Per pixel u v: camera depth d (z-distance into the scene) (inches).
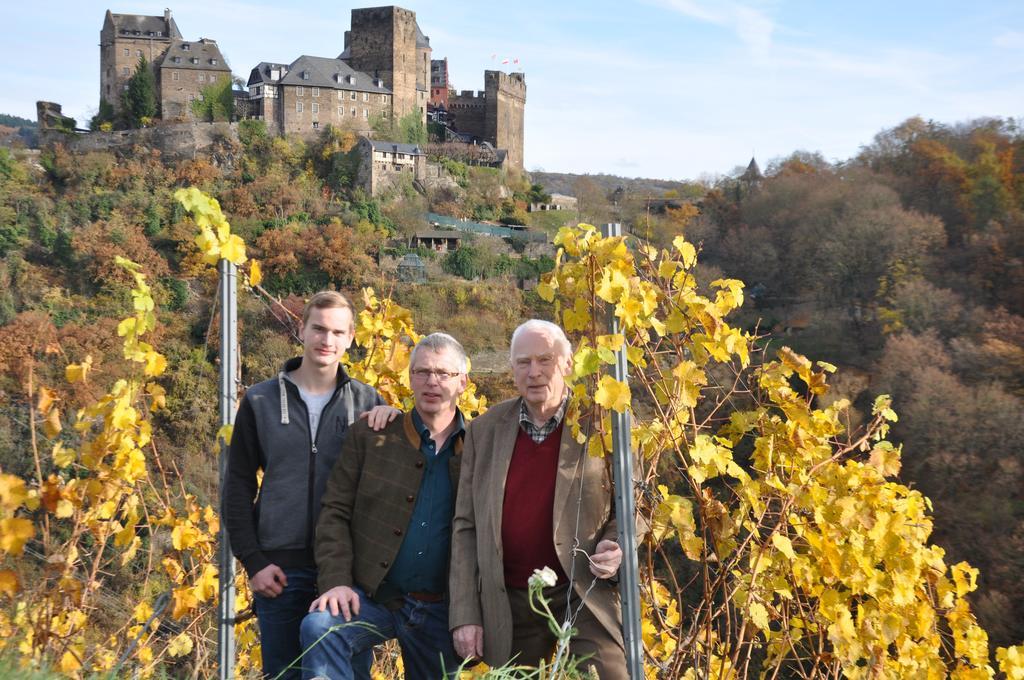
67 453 129.7
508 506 113.0
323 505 117.1
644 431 116.9
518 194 3472.0
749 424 130.7
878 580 132.5
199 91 3400.6
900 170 2420.0
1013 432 1010.1
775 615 136.0
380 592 116.5
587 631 109.7
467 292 2386.8
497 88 3946.9
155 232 2608.3
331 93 3336.6
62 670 117.2
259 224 2787.9
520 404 117.8
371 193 3090.6
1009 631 803.4
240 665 161.3
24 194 2719.0
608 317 112.5
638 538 112.5
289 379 122.3
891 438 1111.0
